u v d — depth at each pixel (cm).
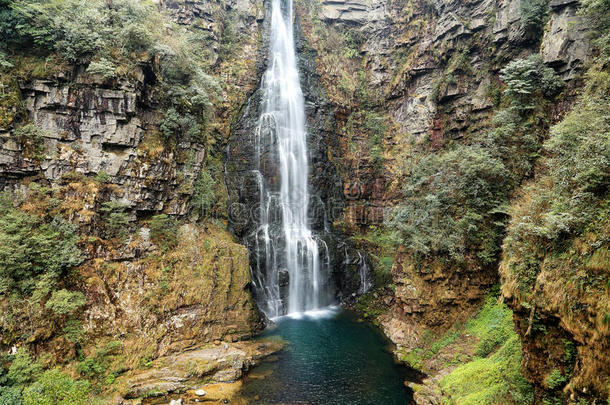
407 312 2033
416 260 2033
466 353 1691
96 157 1744
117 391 1463
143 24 1931
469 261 1920
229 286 2073
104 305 1612
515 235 1189
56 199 1595
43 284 1436
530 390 1109
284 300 2569
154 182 1944
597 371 820
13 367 1270
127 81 1800
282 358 1861
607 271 849
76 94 1700
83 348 1495
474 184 1942
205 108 2336
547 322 1008
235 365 1703
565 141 1167
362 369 1759
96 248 1672
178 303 1844
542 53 2042
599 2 1588
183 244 2011
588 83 1450
